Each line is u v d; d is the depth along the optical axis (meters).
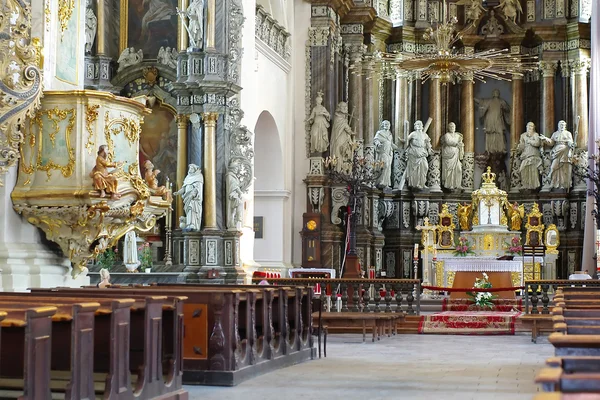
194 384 12.48
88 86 24.08
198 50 23.94
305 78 32.38
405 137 36.69
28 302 9.45
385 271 36.34
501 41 37.16
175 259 23.94
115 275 23.17
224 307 12.61
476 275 31.53
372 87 35.69
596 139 30.98
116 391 9.50
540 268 33.00
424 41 37.09
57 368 10.08
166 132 24.38
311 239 31.58
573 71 36.22
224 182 24.08
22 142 12.35
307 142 32.25
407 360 16.02
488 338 21.41
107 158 12.75
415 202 36.28
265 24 29.12
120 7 24.56
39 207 12.69
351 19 34.78
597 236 29.30
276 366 14.46
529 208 36.22
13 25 12.13
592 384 5.01
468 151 36.97
